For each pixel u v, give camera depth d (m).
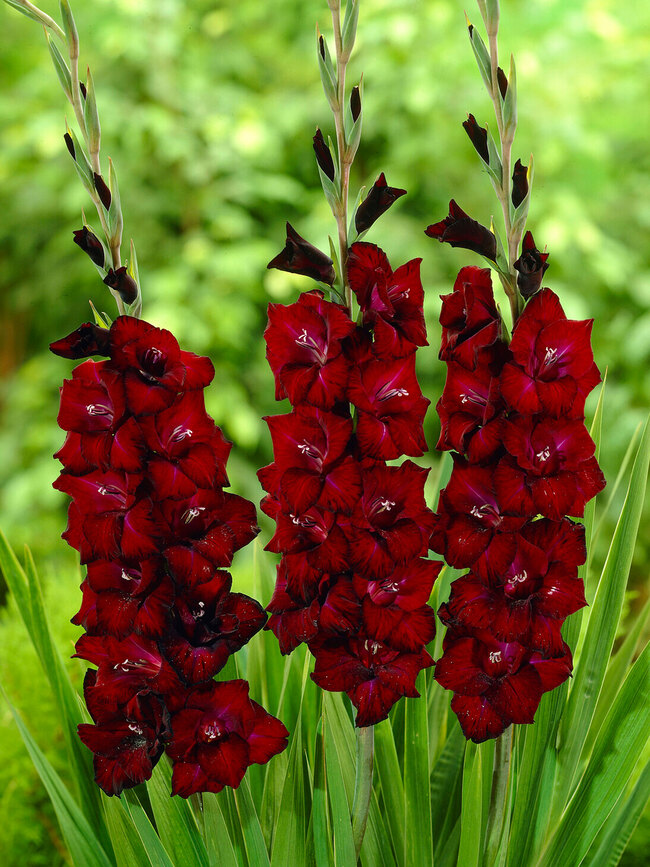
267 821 1.74
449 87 4.19
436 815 1.82
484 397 1.52
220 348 4.25
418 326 1.50
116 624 1.52
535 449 1.51
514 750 1.78
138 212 4.28
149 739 1.57
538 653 1.58
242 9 4.51
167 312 4.00
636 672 1.70
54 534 3.51
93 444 1.49
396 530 1.51
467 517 1.54
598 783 1.70
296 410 1.50
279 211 4.62
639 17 4.54
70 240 4.39
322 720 1.61
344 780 1.71
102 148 4.25
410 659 1.56
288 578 1.53
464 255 4.18
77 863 1.72
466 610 1.54
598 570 3.83
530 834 1.73
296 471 1.50
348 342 1.49
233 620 1.56
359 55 4.31
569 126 4.09
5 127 4.54
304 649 1.86
